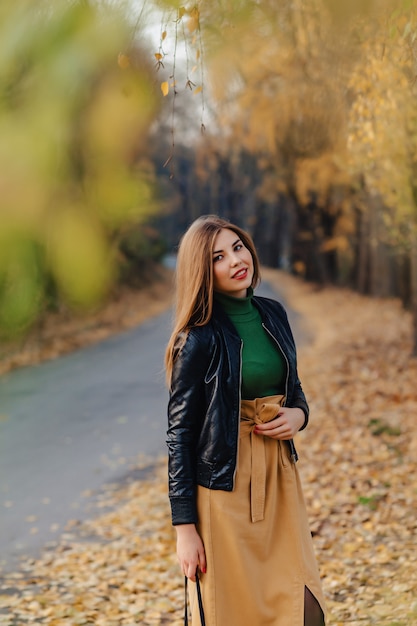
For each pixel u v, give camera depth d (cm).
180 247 245
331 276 3519
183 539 232
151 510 673
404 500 608
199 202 4056
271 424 241
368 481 675
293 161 1869
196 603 243
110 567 528
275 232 5028
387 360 1352
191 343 235
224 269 241
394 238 1193
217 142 2772
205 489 235
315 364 1430
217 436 233
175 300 244
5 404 1212
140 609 439
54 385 1369
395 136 817
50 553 568
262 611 239
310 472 732
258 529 240
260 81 1140
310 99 813
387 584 415
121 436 980
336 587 430
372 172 999
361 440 832
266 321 251
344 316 2339
